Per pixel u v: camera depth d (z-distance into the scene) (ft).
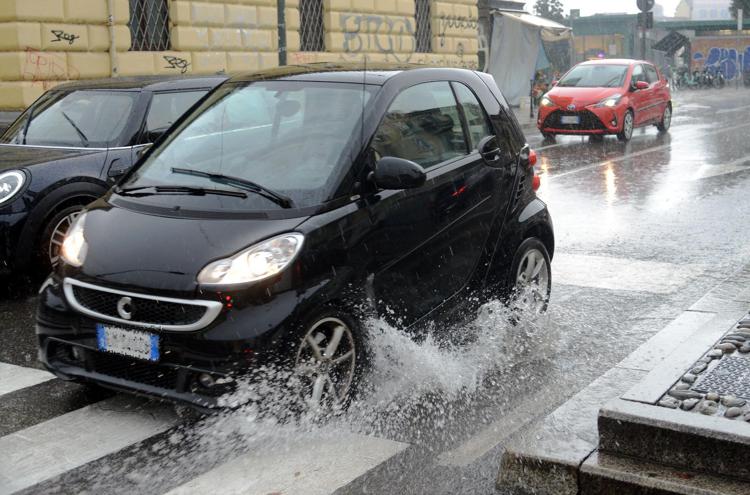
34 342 19.89
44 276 24.54
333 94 17.38
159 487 12.92
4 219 23.35
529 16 109.09
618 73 69.10
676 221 33.01
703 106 112.57
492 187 19.07
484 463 13.56
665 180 43.73
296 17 66.08
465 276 18.26
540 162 53.42
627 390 13.42
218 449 14.02
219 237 14.80
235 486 12.91
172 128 18.37
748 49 221.25
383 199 16.24
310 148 16.43
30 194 23.66
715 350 15.20
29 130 27.14
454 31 84.38
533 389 16.58
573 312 21.67
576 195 39.83
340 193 15.71
